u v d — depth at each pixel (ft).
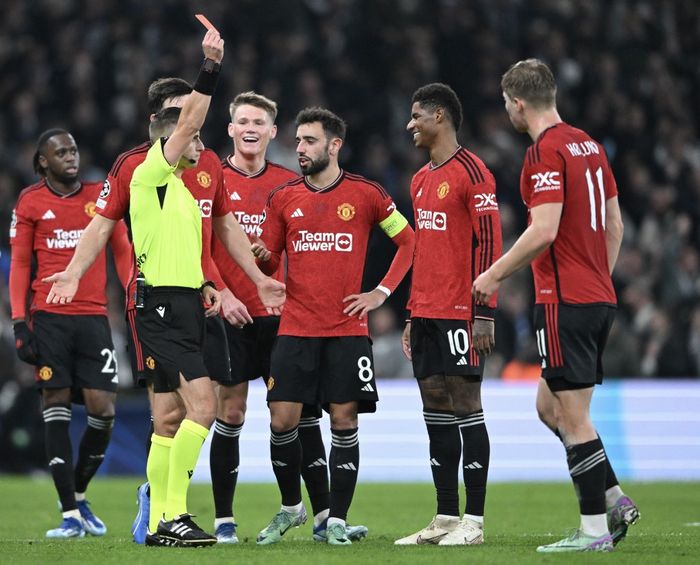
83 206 99.09
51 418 96.12
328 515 86.94
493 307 78.54
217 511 88.28
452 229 83.56
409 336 87.40
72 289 78.07
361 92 218.38
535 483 151.64
